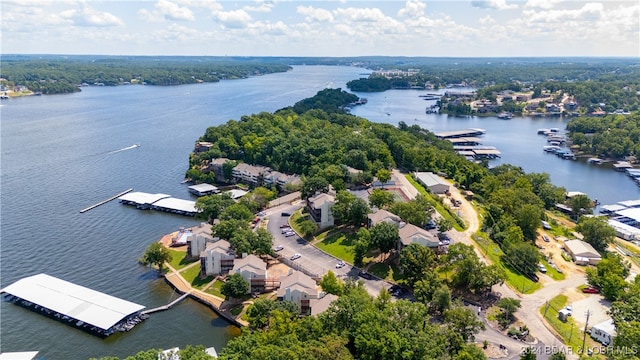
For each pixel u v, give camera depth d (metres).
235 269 174.50
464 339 134.38
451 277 172.25
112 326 153.50
